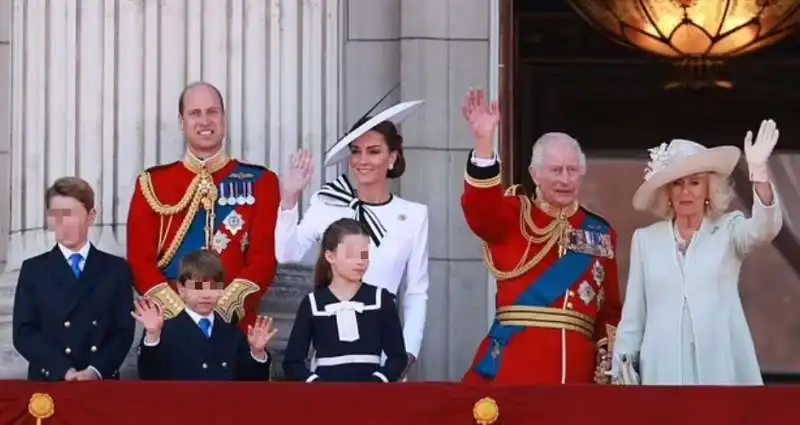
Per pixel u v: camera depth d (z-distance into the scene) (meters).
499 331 39.47
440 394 35.62
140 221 40.47
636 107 55.56
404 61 48.16
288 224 40.31
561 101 55.31
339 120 45.09
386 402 35.59
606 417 35.50
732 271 37.97
